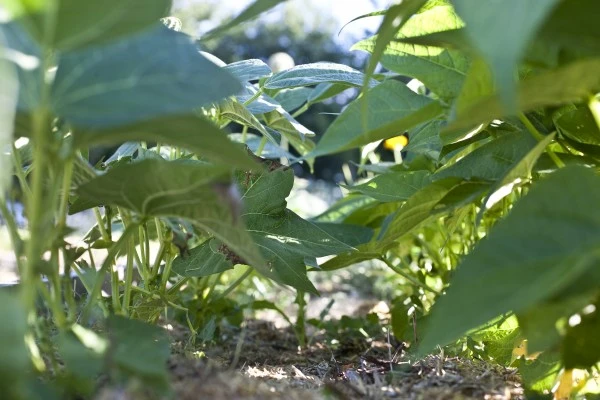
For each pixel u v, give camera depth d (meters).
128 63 0.71
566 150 1.11
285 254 1.29
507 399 1.02
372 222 1.86
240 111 1.35
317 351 1.72
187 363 1.00
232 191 0.81
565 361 0.86
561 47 0.87
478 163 1.14
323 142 0.93
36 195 0.74
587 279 0.71
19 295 0.74
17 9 0.63
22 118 0.73
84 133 0.75
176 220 1.17
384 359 1.52
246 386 0.91
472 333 1.25
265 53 9.62
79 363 0.75
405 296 1.75
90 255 1.12
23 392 0.65
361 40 1.25
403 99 1.01
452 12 1.06
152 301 1.26
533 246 0.72
